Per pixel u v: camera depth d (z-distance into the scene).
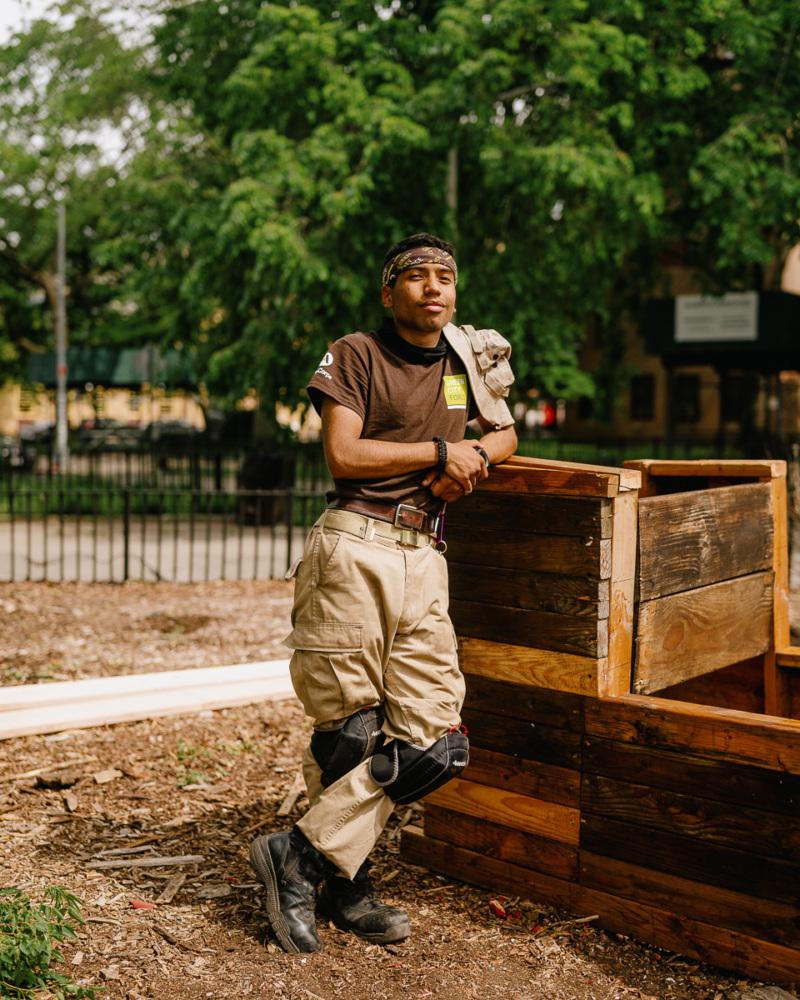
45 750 4.43
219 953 2.72
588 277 14.59
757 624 3.59
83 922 2.59
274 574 10.05
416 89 12.55
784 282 26.53
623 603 2.90
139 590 9.02
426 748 2.67
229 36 14.17
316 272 11.60
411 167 12.54
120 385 23.64
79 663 6.11
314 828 2.69
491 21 11.07
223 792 4.00
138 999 2.46
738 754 2.59
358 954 2.74
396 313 2.72
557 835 2.97
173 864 3.29
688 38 11.55
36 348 31.77
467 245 13.38
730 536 3.39
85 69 17.88
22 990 2.35
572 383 19.94
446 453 2.65
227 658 6.30
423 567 2.68
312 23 11.52
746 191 11.92
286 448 15.28
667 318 17.75
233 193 11.38
